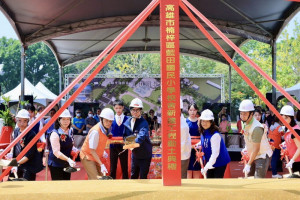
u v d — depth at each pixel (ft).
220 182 7.02
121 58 134.10
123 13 41.34
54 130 15.28
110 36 50.06
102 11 40.01
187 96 58.29
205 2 37.96
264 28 41.88
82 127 41.45
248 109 13.92
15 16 36.86
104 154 16.61
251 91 126.31
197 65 135.03
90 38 50.72
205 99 58.23
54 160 15.34
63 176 15.62
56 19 39.29
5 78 143.43
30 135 15.38
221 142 15.83
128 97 57.62
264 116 39.45
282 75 101.40
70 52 56.54
